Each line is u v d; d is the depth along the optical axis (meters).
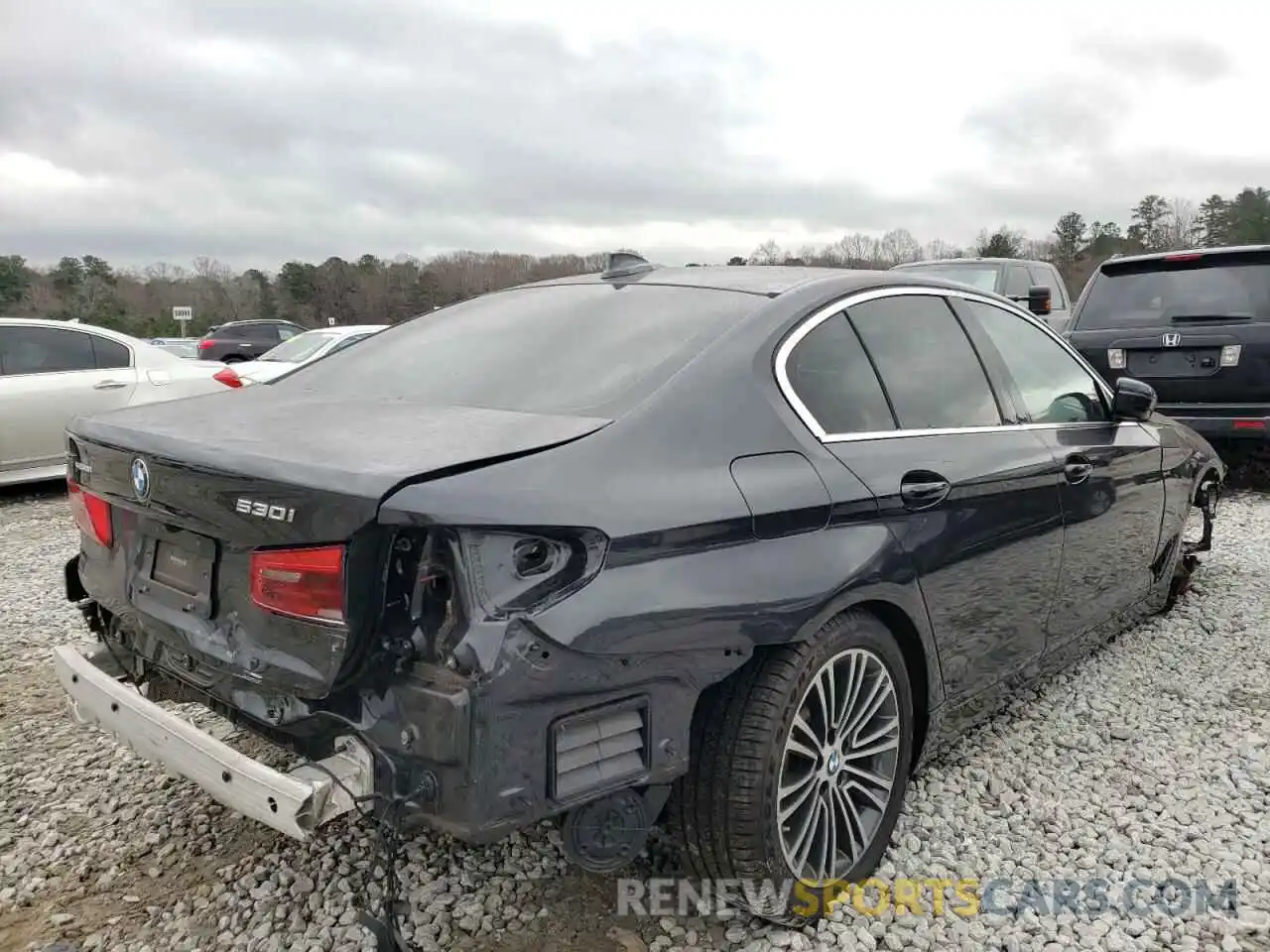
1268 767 3.46
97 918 2.62
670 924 2.56
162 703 3.55
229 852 2.92
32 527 7.52
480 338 3.05
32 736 3.71
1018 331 3.67
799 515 2.41
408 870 2.79
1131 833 3.04
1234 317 7.45
